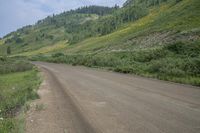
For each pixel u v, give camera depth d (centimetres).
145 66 2858
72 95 1464
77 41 19350
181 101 1152
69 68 4288
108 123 863
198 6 7975
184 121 846
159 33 6500
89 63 4597
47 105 1212
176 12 9025
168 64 2491
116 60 4172
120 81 2039
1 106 1255
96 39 16050
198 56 2609
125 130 781
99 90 1608
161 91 1452
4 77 3578
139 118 905
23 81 2716
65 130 814
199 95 1291
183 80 1844
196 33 4728
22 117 973
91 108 1103
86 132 785
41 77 2812
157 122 847
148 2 19962
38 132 806
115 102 1204
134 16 17725
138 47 6288
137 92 1454
